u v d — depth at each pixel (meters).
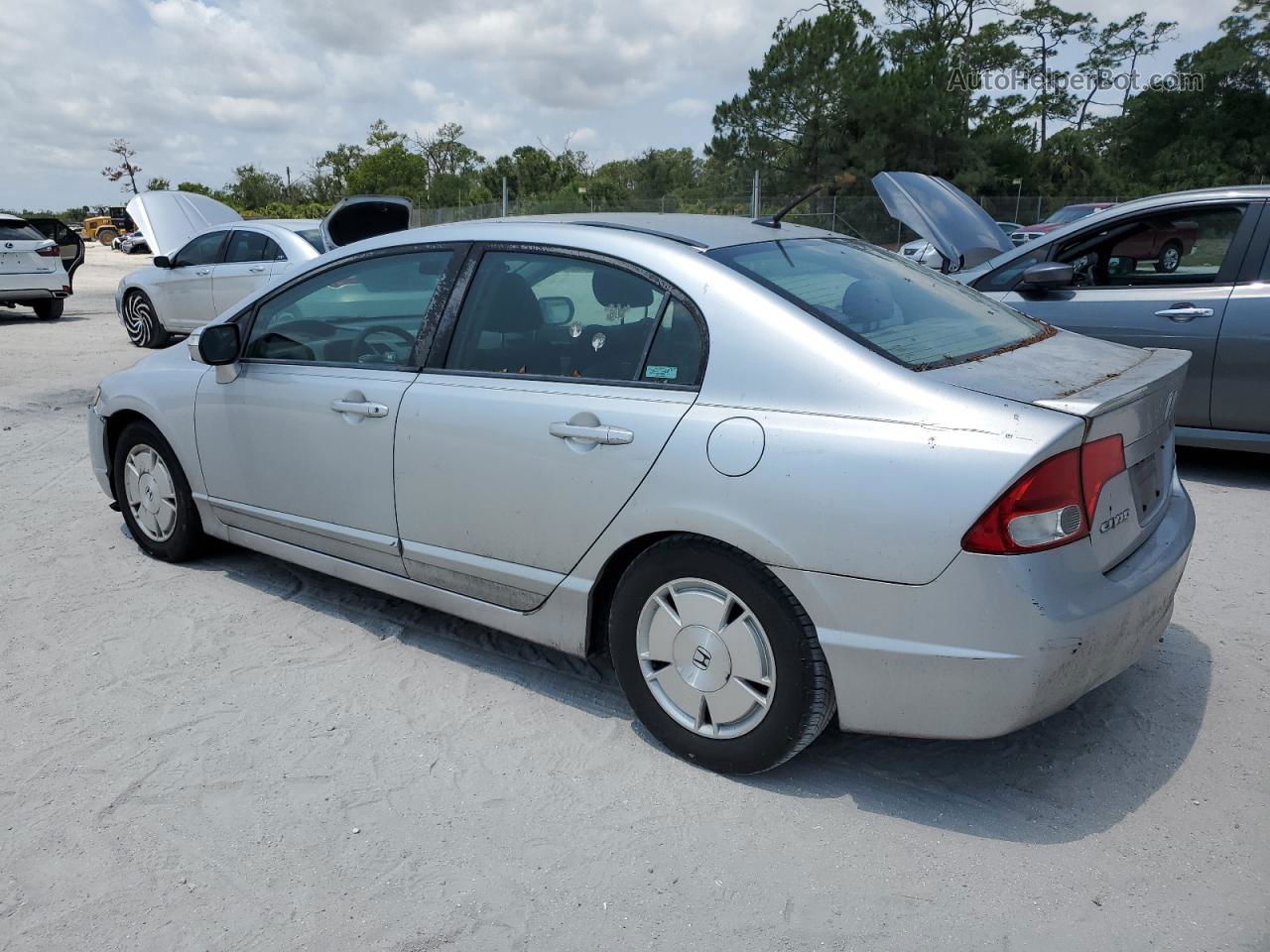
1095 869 2.57
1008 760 3.07
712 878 2.56
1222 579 4.45
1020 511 2.44
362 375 3.71
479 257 3.50
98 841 2.72
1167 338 5.82
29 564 4.77
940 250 6.68
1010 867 2.59
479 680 3.63
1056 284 5.86
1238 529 5.12
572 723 3.32
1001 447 2.45
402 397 3.53
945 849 2.66
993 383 2.67
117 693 3.53
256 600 4.34
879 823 2.77
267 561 4.80
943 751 3.12
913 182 6.90
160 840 2.73
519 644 3.92
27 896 2.51
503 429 3.23
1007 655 2.47
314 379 3.84
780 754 2.84
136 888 2.54
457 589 3.54
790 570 2.67
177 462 4.57
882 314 3.04
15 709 3.42
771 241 3.36
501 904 2.47
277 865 2.62
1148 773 2.99
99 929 2.40
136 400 4.58
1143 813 2.80
